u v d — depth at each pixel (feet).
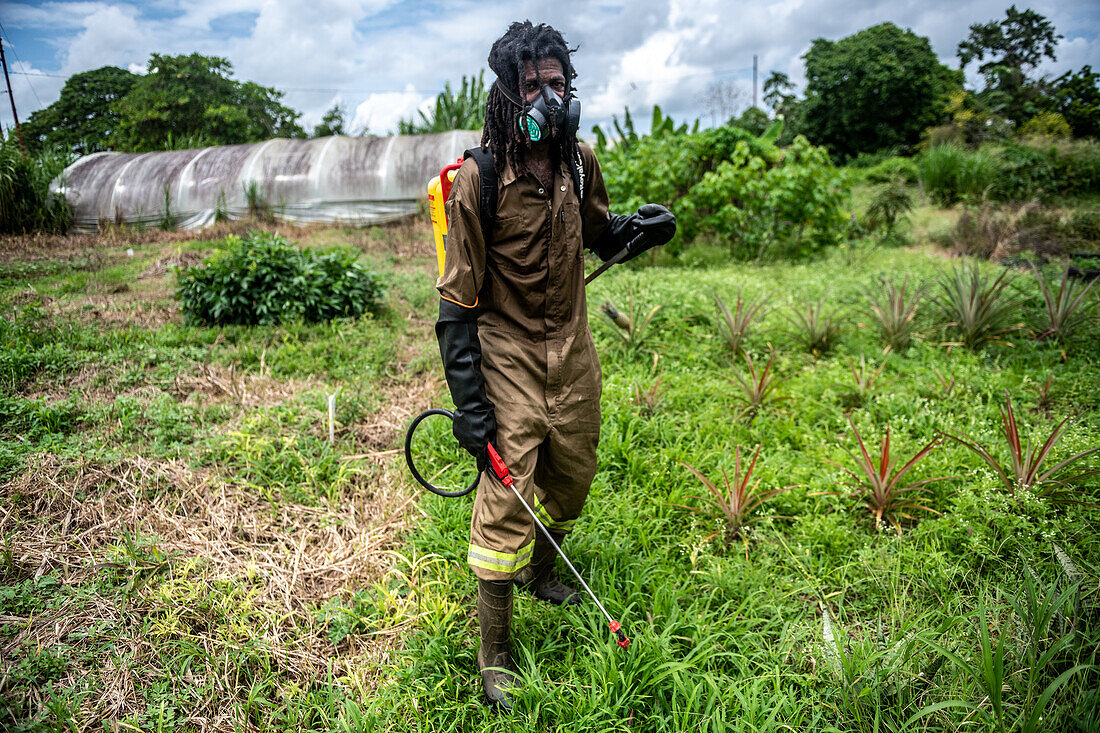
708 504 9.81
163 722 6.53
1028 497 8.93
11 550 8.60
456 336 6.30
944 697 6.41
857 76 83.97
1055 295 16.81
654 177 29.30
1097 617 7.02
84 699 6.74
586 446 7.23
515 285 6.57
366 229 44.52
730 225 29.35
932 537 8.96
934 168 43.98
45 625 7.55
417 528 9.62
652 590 8.24
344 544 9.39
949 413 12.46
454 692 6.98
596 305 18.11
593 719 6.33
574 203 6.53
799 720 6.41
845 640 7.07
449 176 6.74
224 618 7.83
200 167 48.08
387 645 7.70
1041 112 67.26
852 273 24.76
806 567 8.61
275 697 7.07
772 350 15.72
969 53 99.09
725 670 7.30
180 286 19.69
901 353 15.98
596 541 9.00
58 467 10.36
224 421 12.67
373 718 6.52
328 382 14.92
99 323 18.45
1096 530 8.69
